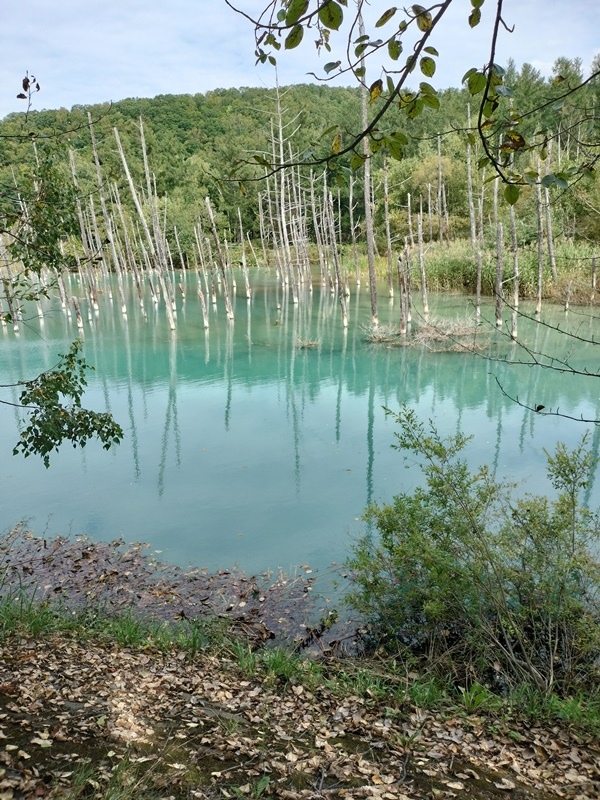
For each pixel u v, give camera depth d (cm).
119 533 923
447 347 2194
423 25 213
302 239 4116
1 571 802
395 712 476
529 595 569
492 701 497
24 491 1086
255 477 1144
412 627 609
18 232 670
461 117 4934
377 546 853
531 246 3103
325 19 207
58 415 656
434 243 3994
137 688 487
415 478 1123
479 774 391
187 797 342
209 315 3291
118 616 691
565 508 579
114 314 3416
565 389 1683
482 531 580
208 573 802
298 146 5275
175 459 1242
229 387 1817
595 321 2442
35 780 328
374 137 250
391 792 364
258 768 382
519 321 2492
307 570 809
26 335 2706
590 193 1623
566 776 390
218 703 480
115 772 351
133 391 1784
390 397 1673
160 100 8331
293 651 612
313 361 2111
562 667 541
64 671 500
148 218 5656
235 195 5828
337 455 1254
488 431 1367
